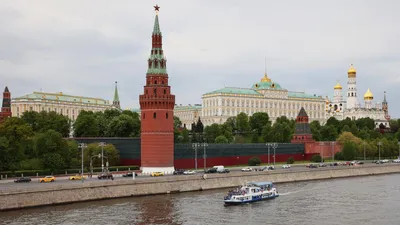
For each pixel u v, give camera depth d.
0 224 109.69
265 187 153.00
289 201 145.62
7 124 187.88
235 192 142.75
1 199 122.56
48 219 115.19
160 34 189.38
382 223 116.06
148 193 152.38
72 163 181.25
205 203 139.25
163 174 174.00
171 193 157.12
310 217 122.50
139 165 196.50
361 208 134.25
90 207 130.38
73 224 111.06
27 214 120.00
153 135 181.38
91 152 188.50
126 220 116.06
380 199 148.75
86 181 149.62
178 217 120.38
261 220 118.69
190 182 162.88
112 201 140.25
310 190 168.62
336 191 166.12
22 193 126.25
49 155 172.88
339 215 124.81
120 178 161.75
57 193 133.00
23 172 163.62
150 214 123.12
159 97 181.62
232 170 198.88
